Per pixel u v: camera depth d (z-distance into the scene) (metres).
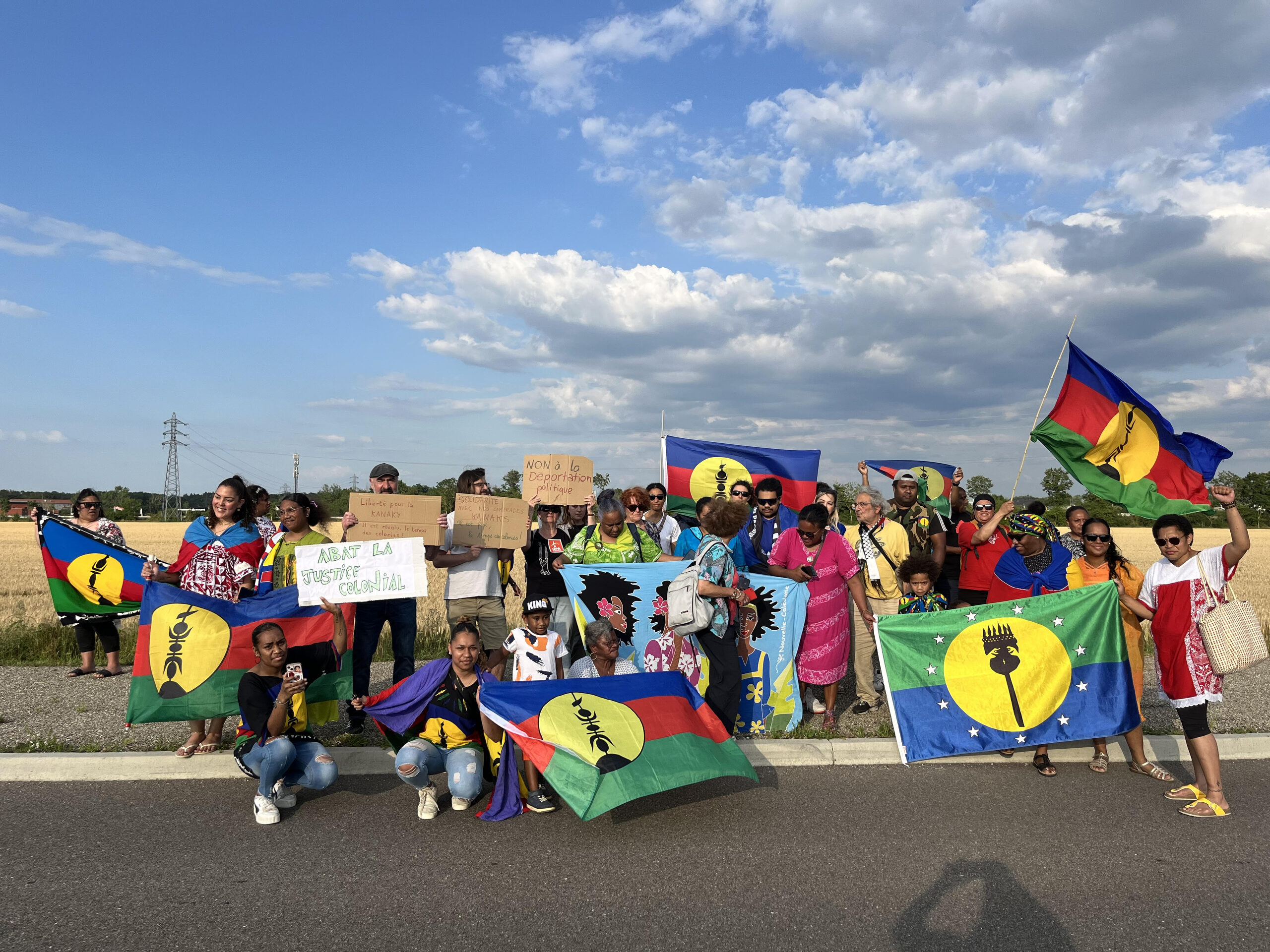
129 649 10.58
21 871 4.34
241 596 6.50
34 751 6.21
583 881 4.27
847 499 38.41
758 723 7.11
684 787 5.75
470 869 4.41
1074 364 8.28
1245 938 3.76
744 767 5.39
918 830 5.00
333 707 6.25
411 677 5.56
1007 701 6.43
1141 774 6.23
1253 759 6.63
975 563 8.24
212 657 6.02
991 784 5.92
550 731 5.09
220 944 3.62
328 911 3.93
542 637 6.16
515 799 5.23
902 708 6.46
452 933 3.73
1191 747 5.48
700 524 6.93
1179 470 8.05
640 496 7.88
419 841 4.79
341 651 6.04
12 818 5.13
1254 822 5.19
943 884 4.27
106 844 4.71
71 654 10.38
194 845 4.71
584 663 6.33
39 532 8.93
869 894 4.14
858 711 7.88
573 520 8.45
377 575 6.02
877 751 6.48
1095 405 8.22
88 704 7.80
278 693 5.27
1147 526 75.50
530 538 8.16
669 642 7.33
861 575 8.20
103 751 6.26
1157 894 4.18
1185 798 5.56
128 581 9.08
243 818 5.15
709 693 6.48
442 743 5.41
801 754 6.44
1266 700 8.38
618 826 5.05
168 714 5.89
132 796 5.54
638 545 7.84
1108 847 4.77
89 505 9.58
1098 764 6.30
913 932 3.77
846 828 5.03
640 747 5.14
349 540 7.15
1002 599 7.63
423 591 6.00
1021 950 3.63
